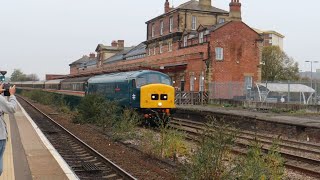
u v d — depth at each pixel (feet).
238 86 129.59
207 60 130.11
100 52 270.67
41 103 160.56
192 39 144.77
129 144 51.67
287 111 89.86
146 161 40.68
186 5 162.30
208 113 84.48
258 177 27.81
